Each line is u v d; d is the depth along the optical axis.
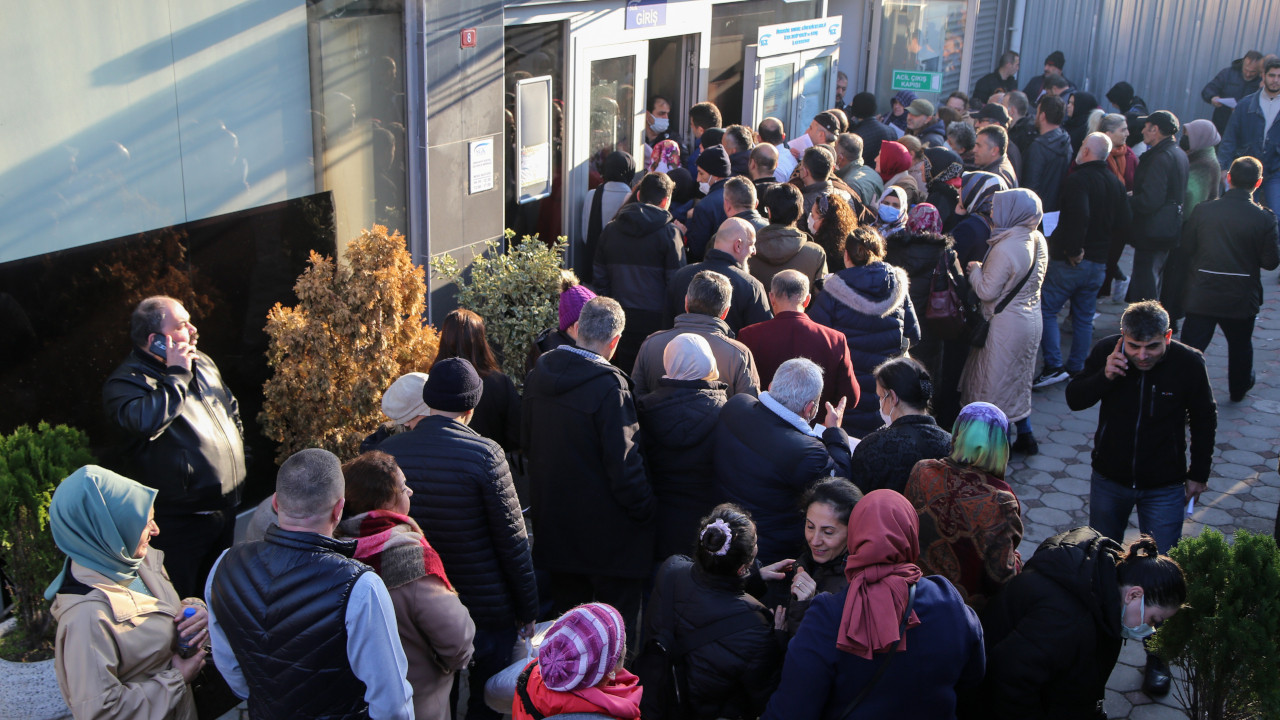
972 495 3.34
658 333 4.67
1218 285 7.26
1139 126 10.66
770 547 3.79
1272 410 7.76
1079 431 7.41
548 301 5.94
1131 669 4.67
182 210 4.69
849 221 6.24
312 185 5.35
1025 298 6.36
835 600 2.81
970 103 13.22
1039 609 3.08
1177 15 14.08
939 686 2.74
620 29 7.83
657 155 7.85
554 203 7.78
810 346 4.79
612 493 4.06
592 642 2.47
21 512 3.44
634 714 2.53
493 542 3.51
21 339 4.11
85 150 4.23
